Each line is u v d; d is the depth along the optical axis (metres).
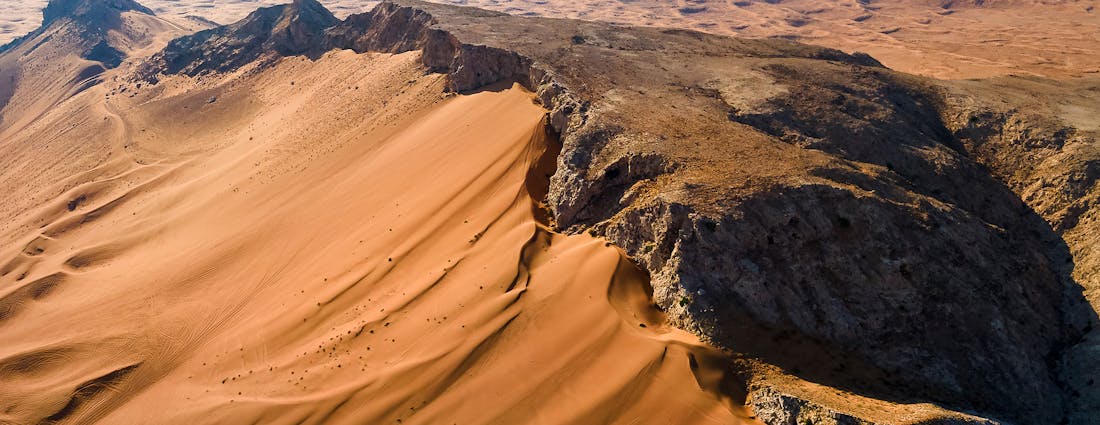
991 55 122.56
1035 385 29.23
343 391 28.77
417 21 83.31
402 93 70.50
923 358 28.95
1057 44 127.31
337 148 63.38
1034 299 33.84
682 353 26.64
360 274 39.53
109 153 89.00
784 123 46.94
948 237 33.72
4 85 140.50
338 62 92.69
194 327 41.50
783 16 184.25
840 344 28.94
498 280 32.78
